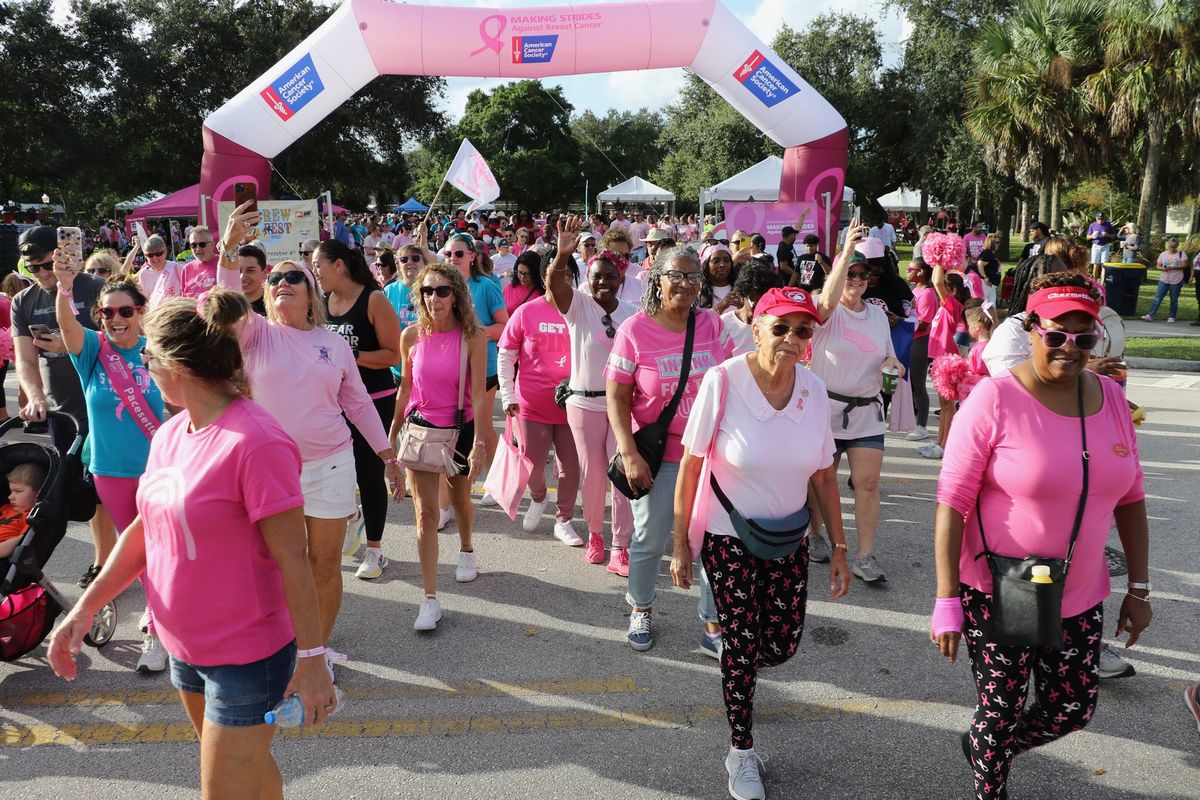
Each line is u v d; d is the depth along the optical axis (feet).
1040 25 81.30
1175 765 10.93
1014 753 9.65
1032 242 46.83
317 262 15.89
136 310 13.02
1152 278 79.71
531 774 10.87
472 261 22.18
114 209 135.44
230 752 7.62
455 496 16.43
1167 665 13.39
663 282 13.41
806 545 10.84
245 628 7.55
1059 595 8.46
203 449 7.42
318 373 12.31
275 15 121.39
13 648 13.01
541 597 16.22
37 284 17.24
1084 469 8.45
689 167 137.90
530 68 40.52
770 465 10.30
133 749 11.41
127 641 14.52
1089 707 8.94
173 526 7.38
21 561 12.72
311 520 12.53
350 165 126.93
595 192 246.47
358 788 10.56
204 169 41.34
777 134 44.39
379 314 16.15
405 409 16.01
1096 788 10.46
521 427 18.42
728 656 10.46
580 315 16.66
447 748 11.43
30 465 13.58
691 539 10.97
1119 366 12.11
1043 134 80.38
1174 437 26.91
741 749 10.52
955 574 8.85
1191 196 100.68
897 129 126.31
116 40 111.96
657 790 10.55
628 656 13.99
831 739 11.62
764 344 10.17
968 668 13.47
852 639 14.44
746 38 41.75
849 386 16.15
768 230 45.55
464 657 13.92
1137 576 9.14
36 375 15.98
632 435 13.56
